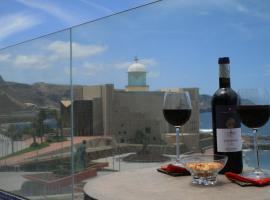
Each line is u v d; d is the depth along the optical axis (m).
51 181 2.08
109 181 1.27
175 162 1.39
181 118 1.35
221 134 1.20
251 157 1.24
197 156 1.21
